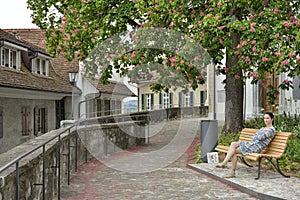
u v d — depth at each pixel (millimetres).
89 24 16906
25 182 6555
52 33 19078
